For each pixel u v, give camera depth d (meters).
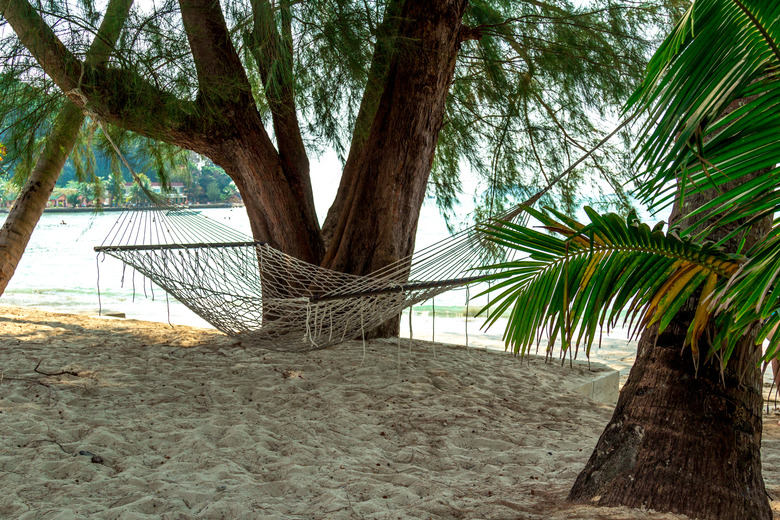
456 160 8.03
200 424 3.47
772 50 1.41
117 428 3.32
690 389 2.28
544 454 3.25
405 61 5.89
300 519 2.30
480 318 11.91
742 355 2.21
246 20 4.97
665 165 1.52
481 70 7.60
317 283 5.03
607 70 6.84
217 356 5.23
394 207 5.96
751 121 1.51
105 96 5.18
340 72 5.72
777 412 4.81
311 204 6.71
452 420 3.82
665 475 2.19
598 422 3.97
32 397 3.88
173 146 6.85
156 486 2.57
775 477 2.96
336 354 5.34
